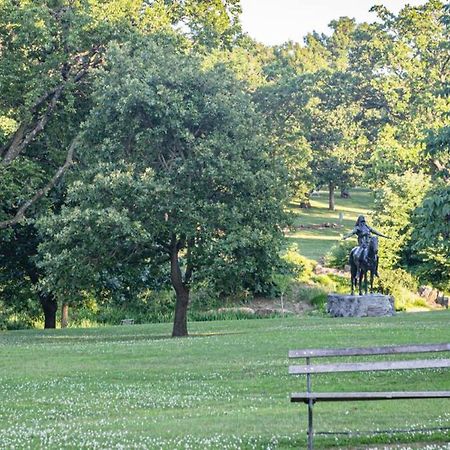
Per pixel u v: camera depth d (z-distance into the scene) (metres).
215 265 37.22
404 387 20.08
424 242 23.98
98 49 44.03
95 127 39.72
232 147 38.66
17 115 44.62
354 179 105.50
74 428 16.25
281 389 20.98
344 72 105.62
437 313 46.44
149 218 37.78
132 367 25.92
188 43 47.66
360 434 14.77
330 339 30.41
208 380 23.00
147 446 14.16
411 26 80.50
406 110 83.00
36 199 43.53
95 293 50.97
